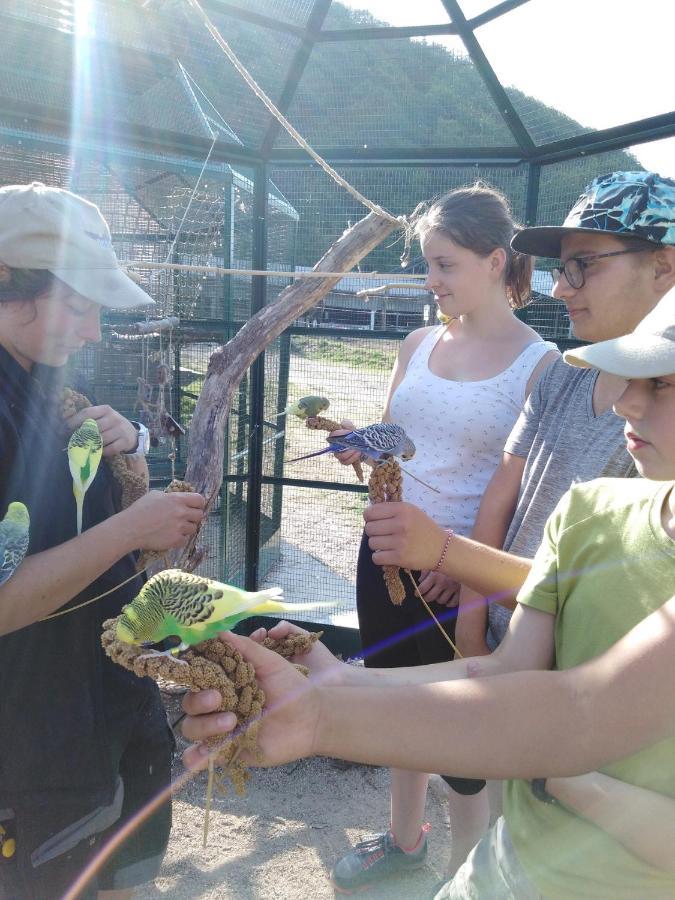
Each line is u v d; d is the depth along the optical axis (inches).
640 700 41.1
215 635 43.8
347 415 188.7
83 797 74.2
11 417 64.0
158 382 157.2
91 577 65.1
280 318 151.9
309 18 158.9
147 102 160.4
